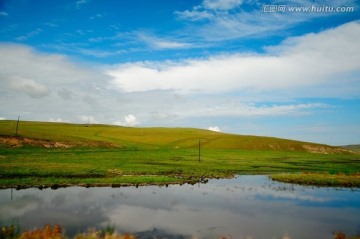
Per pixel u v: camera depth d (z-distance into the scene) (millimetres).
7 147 86875
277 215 28562
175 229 23844
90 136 141625
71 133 147375
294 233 23344
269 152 127062
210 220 26562
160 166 67375
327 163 89938
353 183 48281
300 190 43000
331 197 37875
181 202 33750
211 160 86938
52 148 96062
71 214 27609
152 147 127000
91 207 30500
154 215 27953
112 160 75250
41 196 35375
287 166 78750
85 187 42062
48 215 27062
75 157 77312
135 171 58125
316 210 30734
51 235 19391
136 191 39969
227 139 163125
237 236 22453
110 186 43375
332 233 23391
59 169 52938
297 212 29844
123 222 25484
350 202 34844
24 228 22812
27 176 46625
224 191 41281
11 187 40406
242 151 126000
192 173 58812
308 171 69188
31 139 99250
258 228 24422
